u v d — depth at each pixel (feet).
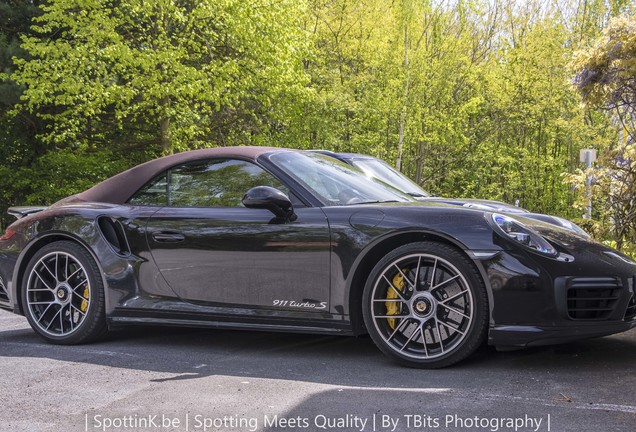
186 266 14.37
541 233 12.59
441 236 12.39
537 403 10.18
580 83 25.67
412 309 12.63
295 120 78.38
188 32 66.23
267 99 72.33
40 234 15.74
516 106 88.63
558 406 10.00
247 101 76.18
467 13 82.94
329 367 12.75
